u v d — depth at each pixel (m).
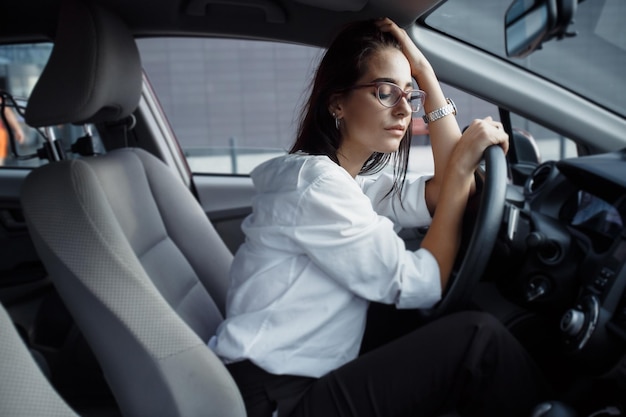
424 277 1.24
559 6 1.00
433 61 1.73
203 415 1.18
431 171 1.93
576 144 1.83
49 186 1.18
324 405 1.24
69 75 1.33
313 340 1.25
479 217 1.18
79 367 2.14
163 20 1.87
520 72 1.78
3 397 0.72
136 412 1.18
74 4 1.35
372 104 1.25
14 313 2.13
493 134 1.27
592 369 1.23
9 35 1.96
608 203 1.39
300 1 1.61
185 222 1.67
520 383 1.23
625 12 2.29
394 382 1.23
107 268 1.14
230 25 1.89
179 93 9.56
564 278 1.33
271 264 1.26
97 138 2.30
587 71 2.21
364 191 1.51
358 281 1.22
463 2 1.71
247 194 2.57
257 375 1.27
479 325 1.21
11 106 2.09
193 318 1.52
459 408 1.27
